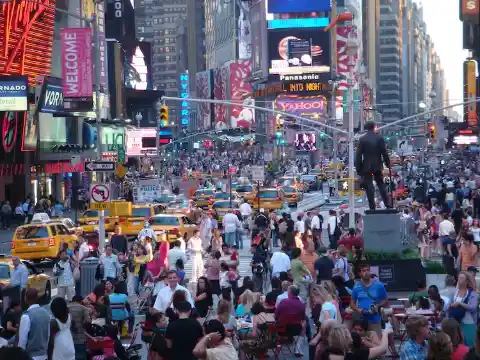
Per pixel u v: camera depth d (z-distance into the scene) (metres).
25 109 64.44
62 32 65.31
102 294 20.72
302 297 24.23
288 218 43.91
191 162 186.50
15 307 18.58
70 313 17.48
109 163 36.72
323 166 130.25
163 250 28.73
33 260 42.12
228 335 15.25
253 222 49.06
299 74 195.00
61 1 85.06
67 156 78.31
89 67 65.19
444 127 155.62
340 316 18.56
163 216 45.81
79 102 65.44
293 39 195.62
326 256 24.02
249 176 120.25
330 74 194.25
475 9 147.50
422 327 13.69
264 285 32.78
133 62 143.00
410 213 41.66
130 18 146.50
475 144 154.88
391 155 141.25
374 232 26.28
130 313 23.20
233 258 28.25
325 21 195.62
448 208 49.53
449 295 20.19
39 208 67.06
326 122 178.88
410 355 13.71
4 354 8.89
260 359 19.12
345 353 13.09
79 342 17.55
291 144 189.12
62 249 30.78
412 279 25.59
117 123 100.25
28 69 72.62
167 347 14.24
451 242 32.88
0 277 28.72
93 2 100.25
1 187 73.69
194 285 32.62
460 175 100.94
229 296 20.64
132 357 18.69
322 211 66.81
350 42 49.53
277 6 196.12
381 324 19.34
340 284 22.20
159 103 50.12
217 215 55.19
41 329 15.64
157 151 111.38
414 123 188.88
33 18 71.44
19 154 71.25
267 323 19.05
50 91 71.25
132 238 51.03
